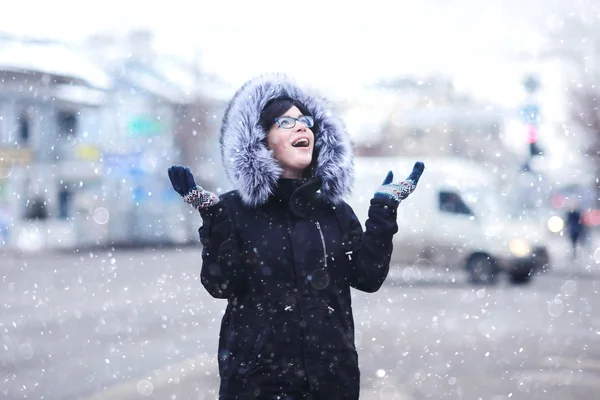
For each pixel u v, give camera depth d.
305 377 4.02
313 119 4.32
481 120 31.03
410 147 32.41
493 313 13.96
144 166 43.75
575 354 9.99
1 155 46.69
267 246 4.12
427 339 11.16
